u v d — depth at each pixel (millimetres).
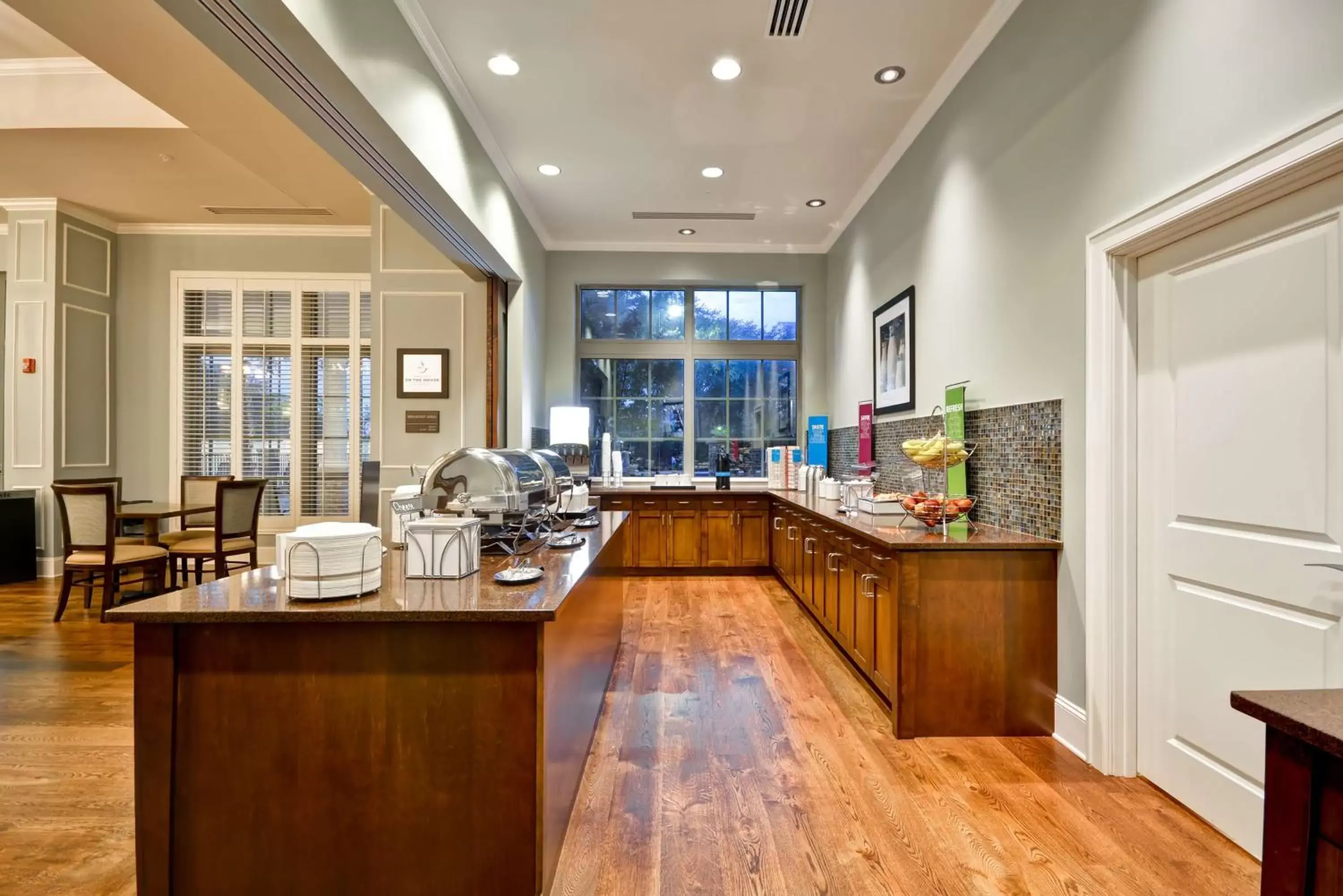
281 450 5969
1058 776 2166
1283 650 1639
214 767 1474
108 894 1590
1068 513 2361
